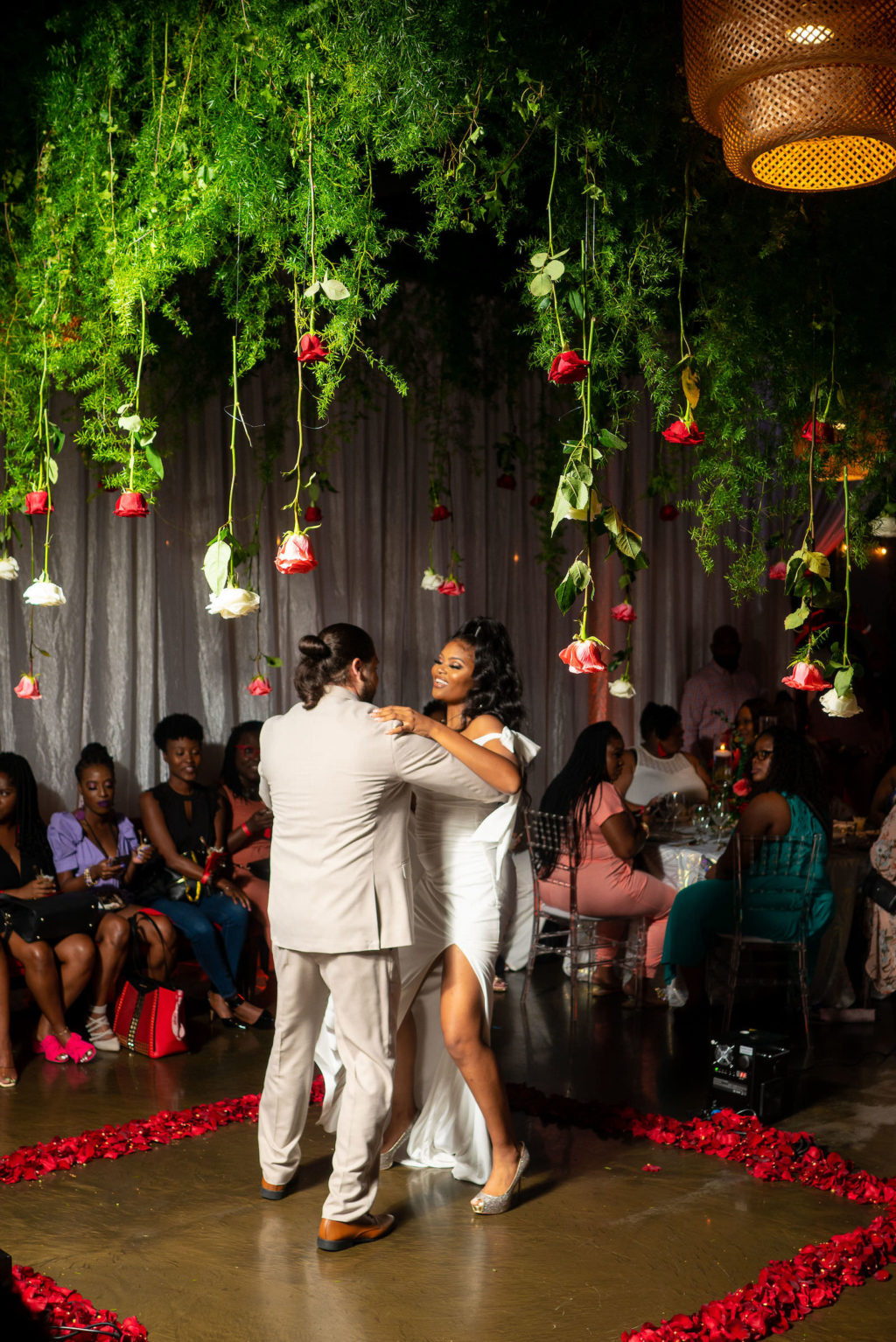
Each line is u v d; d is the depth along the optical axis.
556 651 7.80
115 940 4.89
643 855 5.99
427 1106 3.71
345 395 6.37
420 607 7.21
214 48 3.76
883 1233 3.23
